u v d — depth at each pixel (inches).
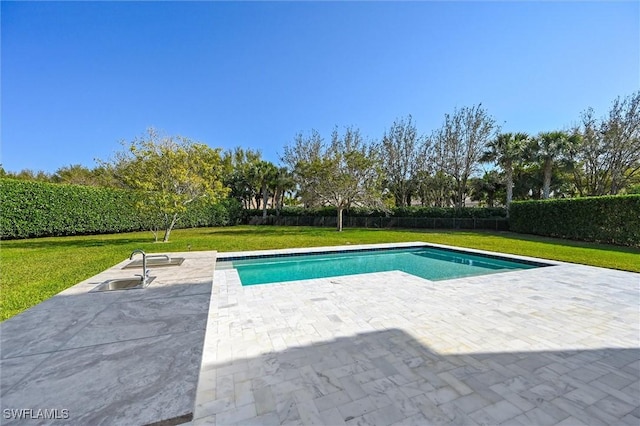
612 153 561.9
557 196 771.4
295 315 133.3
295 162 823.1
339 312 137.3
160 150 378.9
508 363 90.6
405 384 79.0
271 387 77.8
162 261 180.5
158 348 63.1
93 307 91.3
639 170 547.2
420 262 303.4
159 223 454.3
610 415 67.3
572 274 215.2
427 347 101.5
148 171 370.6
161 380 50.6
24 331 72.0
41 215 456.4
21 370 53.2
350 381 80.5
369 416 66.5
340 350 99.2
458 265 287.7
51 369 53.6
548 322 124.6
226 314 134.8
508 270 251.6
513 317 130.3
